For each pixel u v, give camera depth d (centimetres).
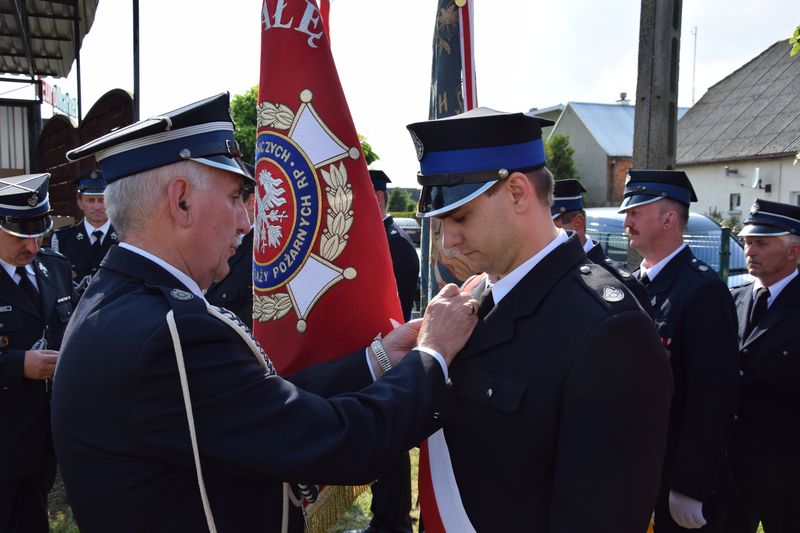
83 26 1040
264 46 191
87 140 775
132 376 123
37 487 306
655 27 455
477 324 149
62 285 341
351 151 186
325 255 183
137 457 126
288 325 187
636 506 122
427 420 140
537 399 131
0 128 1147
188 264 147
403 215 2473
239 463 126
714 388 231
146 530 126
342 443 130
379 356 171
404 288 399
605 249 1029
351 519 387
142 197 142
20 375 280
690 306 242
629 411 123
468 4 219
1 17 988
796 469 265
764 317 281
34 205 299
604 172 3086
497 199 138
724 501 259
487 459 139
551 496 130
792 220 277
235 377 130
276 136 187
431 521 151
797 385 265
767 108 2300
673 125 464
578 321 130
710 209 2320
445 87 224
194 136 143
